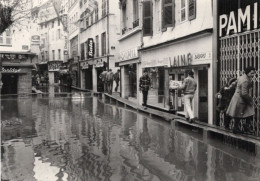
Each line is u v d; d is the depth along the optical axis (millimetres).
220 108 10922
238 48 10789
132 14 24953
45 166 7059
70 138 10086
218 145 8852
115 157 7707
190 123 12281
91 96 30000
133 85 25828
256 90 10039
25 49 31328
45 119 14484
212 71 12438
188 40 14719
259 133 9828
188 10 14703
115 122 13383
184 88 12586
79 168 6871
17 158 7750
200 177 6184
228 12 11500
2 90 31891
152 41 19891
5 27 14352
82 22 45344
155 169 6719
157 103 19109
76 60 48844
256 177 6164
